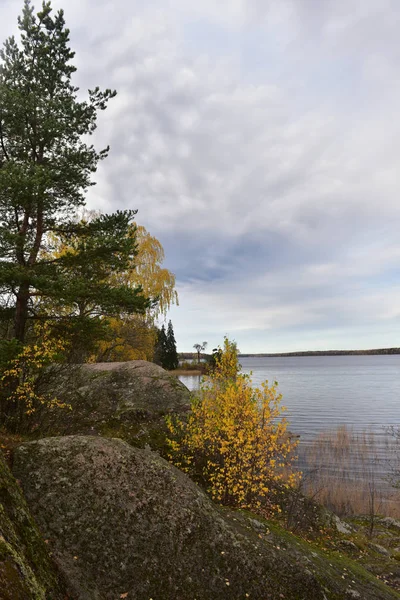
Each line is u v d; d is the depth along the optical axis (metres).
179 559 3.92
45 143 9.38
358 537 7.41
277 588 3.91
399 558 6.61
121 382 11.94
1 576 2.23
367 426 24.69
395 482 13.20
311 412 31.31
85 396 10.36
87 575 3.46
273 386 6.91
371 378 77.50
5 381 7.46
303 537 6.34
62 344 8.84
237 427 6.79
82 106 9.76
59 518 3.92
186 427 9.35
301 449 17.64
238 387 7.28
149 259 24.14
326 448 17.86
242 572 3.98
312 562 4.49
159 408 10.71
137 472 4.79
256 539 4.57
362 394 46.31
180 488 4.80
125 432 9.34
